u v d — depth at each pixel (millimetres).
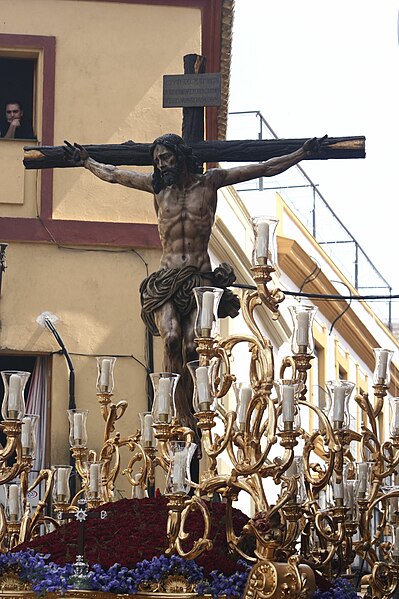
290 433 23203
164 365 29094
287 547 23188
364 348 71750
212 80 30453
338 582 25594
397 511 28328
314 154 30391
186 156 29562
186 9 45188
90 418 42344
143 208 43844
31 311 42906
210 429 23406
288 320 60375
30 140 44062
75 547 24078
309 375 65875
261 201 61875
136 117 44625
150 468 28719
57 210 43625
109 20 45031
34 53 44719
